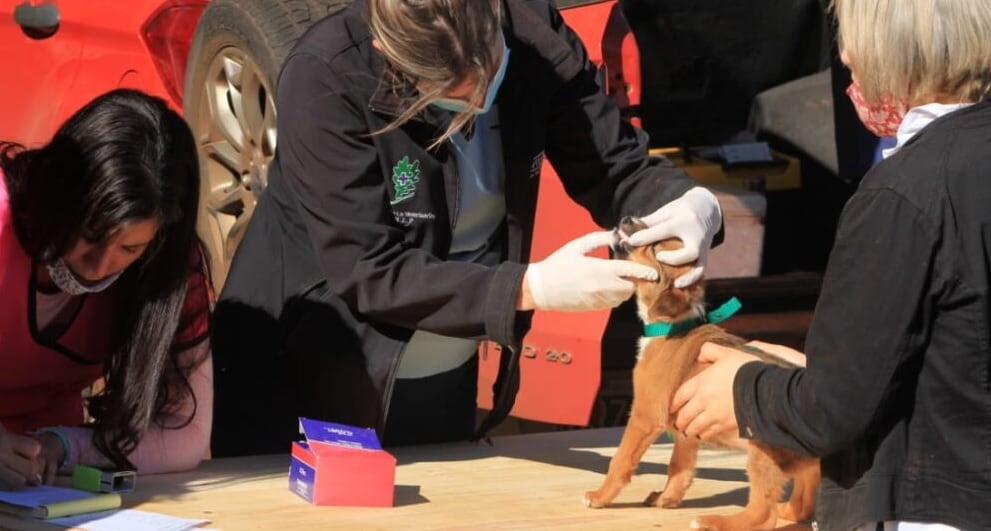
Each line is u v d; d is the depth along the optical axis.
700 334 4.74
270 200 5.92
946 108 3.80
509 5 5.54
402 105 5.08
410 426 6.14
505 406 5.96
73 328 5.05
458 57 4.68
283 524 4.58
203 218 8.73
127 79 9.43
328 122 5.09
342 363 5.59
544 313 7.57
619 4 7.80
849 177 9.01
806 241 9.40
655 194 5.55
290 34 7.74
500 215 5.70
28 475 4.84
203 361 5.32
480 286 4.93
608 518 4.78
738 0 9.01
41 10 10.00
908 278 3.66
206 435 5.46
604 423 7.62
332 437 5.12
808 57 9.42
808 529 4.72
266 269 5.88
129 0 9.44
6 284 4.73
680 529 4.64
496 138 5.48
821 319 3.85
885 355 3.69
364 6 5.01
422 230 5.32
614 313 7.50
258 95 8.14
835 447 3.87
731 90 9.48
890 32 3.80
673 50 9.12
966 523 3.68
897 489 3.80
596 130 5.68
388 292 5.07
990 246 3.63
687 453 4.95
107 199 4.41
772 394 4.09
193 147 4.81
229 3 8.15
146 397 5.00
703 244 4.99
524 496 5.10
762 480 4.59
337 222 5.14
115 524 4.49
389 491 4.89
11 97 10.21
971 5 3.71
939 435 3.73
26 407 5.37
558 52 5.56
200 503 4.88
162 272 4.93
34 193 4.57
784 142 9.48
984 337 3.65
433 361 6.02
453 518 4.71
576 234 7.44
